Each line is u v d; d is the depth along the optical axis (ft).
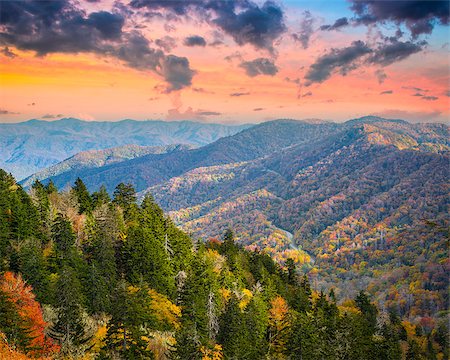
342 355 198.49
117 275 201.57
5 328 117.08
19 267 164.45
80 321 136.67
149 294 165.89
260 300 226.99
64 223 198.18
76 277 170.19
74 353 128.47
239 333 177.06
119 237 231.09
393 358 222.69
